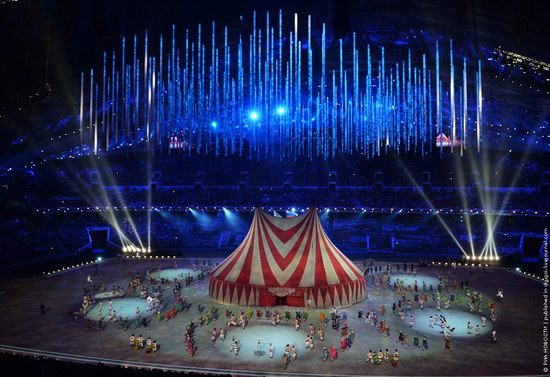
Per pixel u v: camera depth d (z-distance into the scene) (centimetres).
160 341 3241
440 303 4284
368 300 4406
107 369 1894
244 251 4450
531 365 2841
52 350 3047
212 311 3934
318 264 4247
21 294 4581
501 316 3909
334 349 2948
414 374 2705
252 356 2975
